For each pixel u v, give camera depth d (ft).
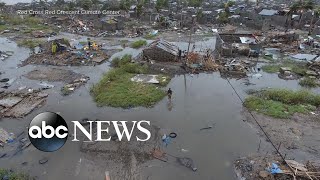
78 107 72.74
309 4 168.14
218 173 50.19
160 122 66.59
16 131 61.00
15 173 48.26
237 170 50.88
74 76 93.40
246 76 98.63
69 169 50.24
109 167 50.96
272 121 67.87
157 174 49.52
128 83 86.94
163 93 81.25
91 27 170.50
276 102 77.20
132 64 99.91
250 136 61.82
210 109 73.92
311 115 70.85
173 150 56.13
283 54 124.98
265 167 51.08
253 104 75.10
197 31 170.60
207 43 143.95
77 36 154.30
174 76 96.68
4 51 120.88
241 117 69.97
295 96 77.82
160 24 177.27
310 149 57.36
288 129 64.49
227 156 54.90
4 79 88.69
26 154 53.67
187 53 112.88
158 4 217.77
